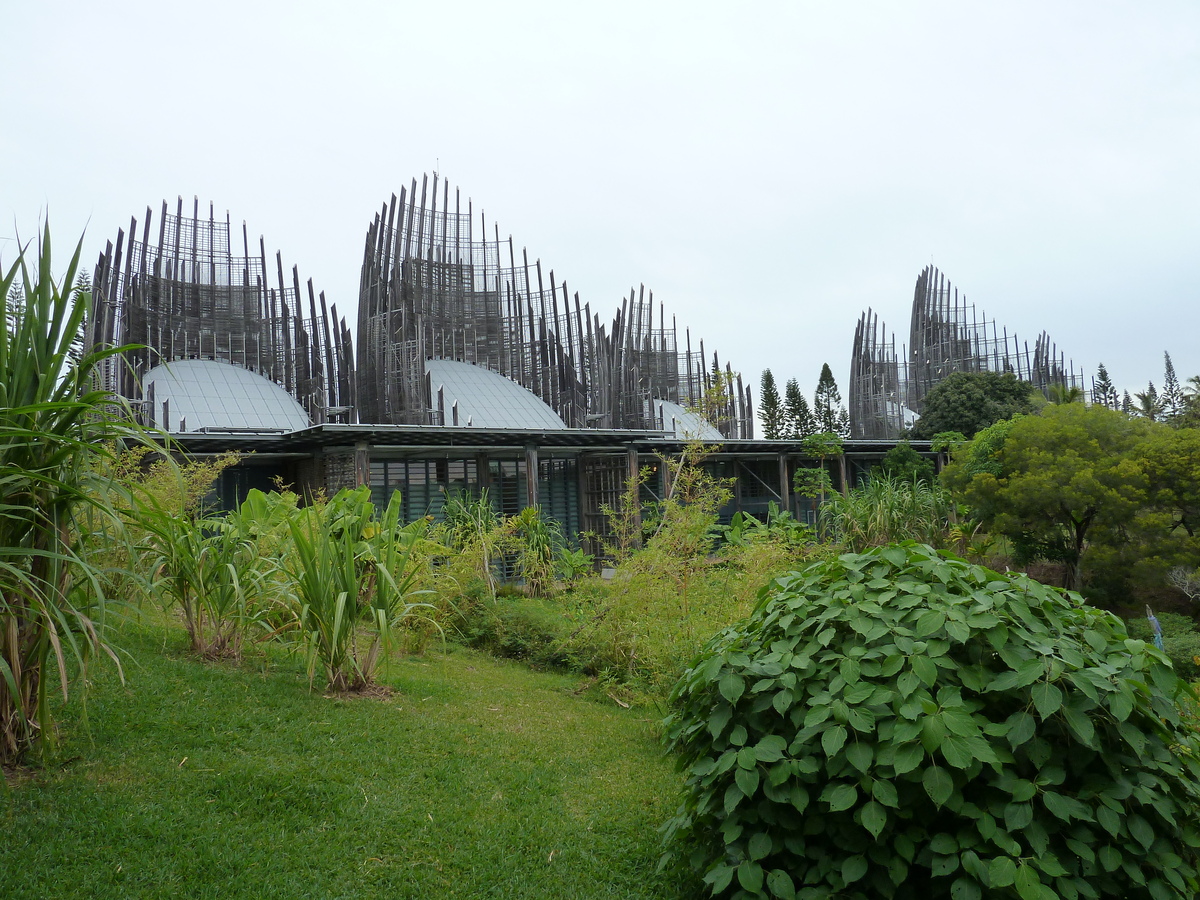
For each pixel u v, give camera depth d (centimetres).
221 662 718
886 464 3450
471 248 3612
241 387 3123
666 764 606
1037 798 307
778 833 335
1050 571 2777
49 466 362
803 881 328
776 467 3628
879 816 294
